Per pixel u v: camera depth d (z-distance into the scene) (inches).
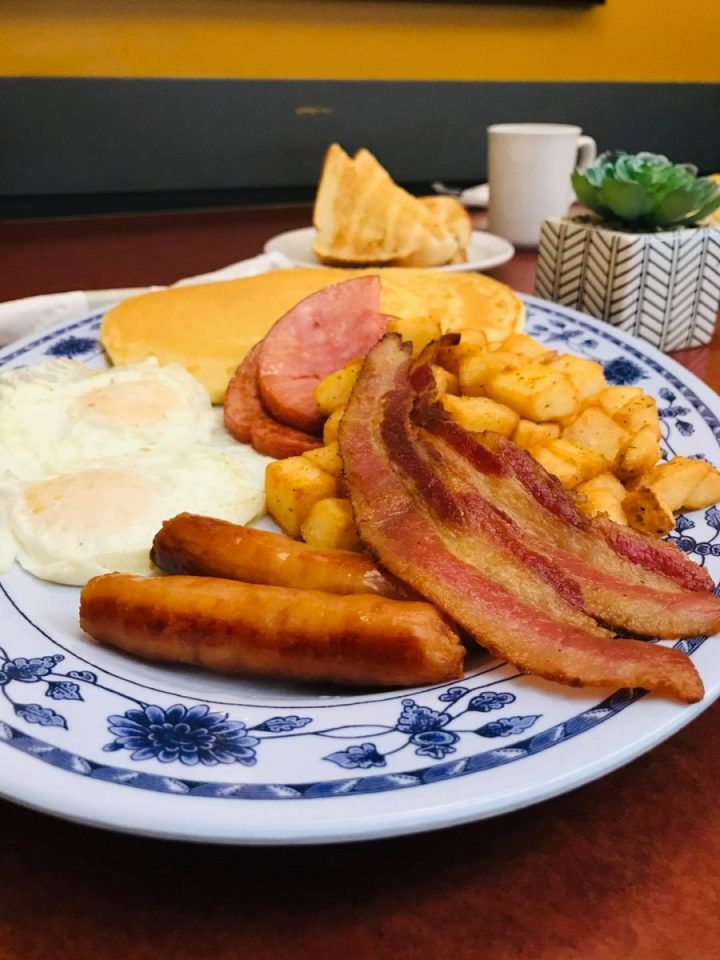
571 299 18.7
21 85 31.0
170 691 7.4
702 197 17.3
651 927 5.9
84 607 8.3
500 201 26.1
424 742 6.6
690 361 17.8
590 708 6.8
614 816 6.8
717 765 7.3
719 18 45.6
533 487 9.2
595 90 43.4
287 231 29.6
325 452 10.9
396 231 21.3
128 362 14.7
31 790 6.0
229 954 5.8
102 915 6.0
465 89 39.6
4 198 32.5
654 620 7.9
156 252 26.1
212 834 5.7
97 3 32.0
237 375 13.8
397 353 11.3
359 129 37.8
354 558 8.6
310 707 7.2
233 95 34.4
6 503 10.4
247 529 9.0
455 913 6.0
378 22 37.6
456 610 7.8
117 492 10.5
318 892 6.2
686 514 10.4
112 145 33.1
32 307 17.6
